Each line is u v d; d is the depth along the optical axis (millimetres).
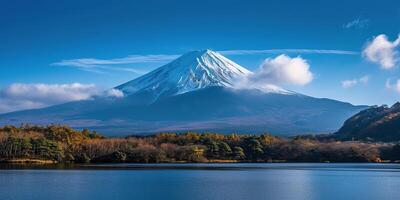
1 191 101562
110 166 198375
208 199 93000
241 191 104688
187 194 99625
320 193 102000
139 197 95000
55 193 99062
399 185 118062
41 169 169250
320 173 158125
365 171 169375
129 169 175875
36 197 93250
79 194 98188
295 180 130625
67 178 131875
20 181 122062
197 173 155750
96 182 121500
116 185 115000
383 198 95062
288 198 94812
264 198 94562
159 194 99500
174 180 128250
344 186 115500
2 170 162000
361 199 93625
